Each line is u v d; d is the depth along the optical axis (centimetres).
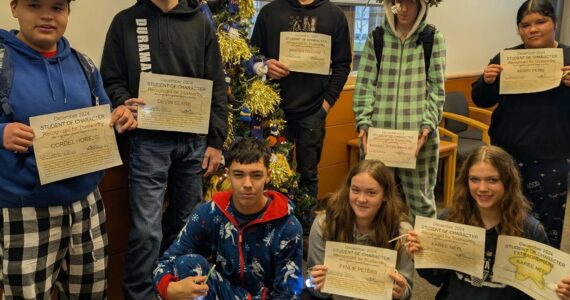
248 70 257
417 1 225
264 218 172
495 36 515
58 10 164
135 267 212
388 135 233
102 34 240
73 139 171
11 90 159
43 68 166
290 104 269
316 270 168
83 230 180
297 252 176
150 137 212
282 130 272
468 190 178
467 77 486
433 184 250
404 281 162
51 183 168
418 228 168
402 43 237
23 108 161
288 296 172
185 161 221
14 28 210
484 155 171
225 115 227
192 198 227
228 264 177
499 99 233
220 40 242
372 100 245
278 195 179
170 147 215
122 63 212
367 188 174
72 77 174
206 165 225
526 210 174
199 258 173
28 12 160
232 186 170
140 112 207
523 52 219
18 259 166
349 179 181
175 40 210
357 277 165
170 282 165
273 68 257
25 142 157
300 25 261
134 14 210
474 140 419
